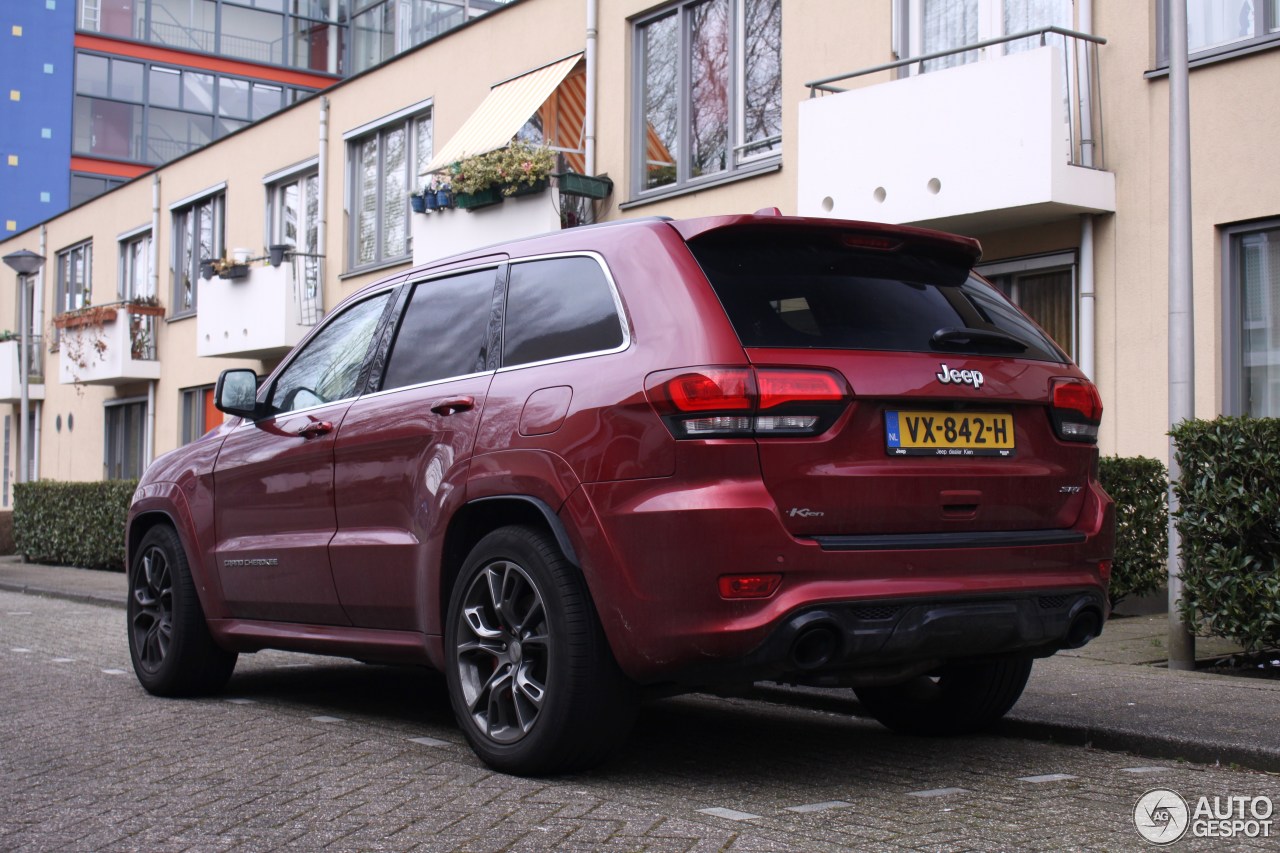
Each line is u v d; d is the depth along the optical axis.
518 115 15.15
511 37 16.23
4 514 23.03
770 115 12.89
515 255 5.20
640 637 4.21
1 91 33.69
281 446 6.02
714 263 4.47
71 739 5.57
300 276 19.53
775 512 4.11
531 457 4.59
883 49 11.52
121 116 34.56
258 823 4.12
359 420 5.57
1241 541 6.64
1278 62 8.99
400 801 4.35
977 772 4.77
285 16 34.00
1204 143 9.38
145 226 24.92
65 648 9.02
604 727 4.48
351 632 5.64
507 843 3.83
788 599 4.10
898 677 4.46
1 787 4.69
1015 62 9.63
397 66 18.30
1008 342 4.75
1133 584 8.84
